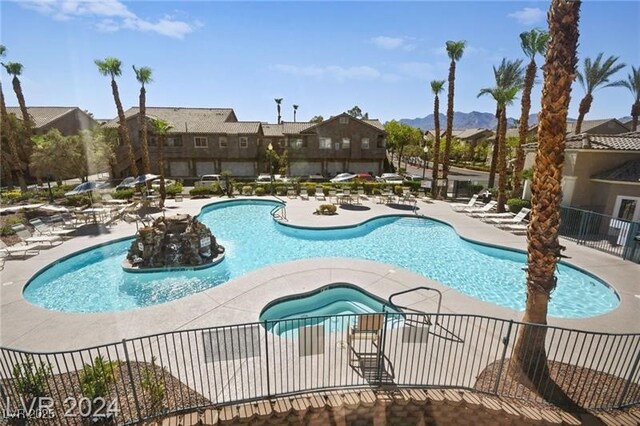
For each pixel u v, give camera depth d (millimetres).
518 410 5051
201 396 5191
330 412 5113
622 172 14953
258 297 8719
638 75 28469
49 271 10930
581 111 27188
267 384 5148
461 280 11555
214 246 13148
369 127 37062
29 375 4773
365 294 9273
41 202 20188
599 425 4816
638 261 11664
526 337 5656
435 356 6250
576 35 4977
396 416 5254
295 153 37000
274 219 18094
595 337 7148
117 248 13391
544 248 5484
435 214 19375
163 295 10117
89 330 7160
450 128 23922
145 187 23531
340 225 16609
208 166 37906
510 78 23484
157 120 22406
